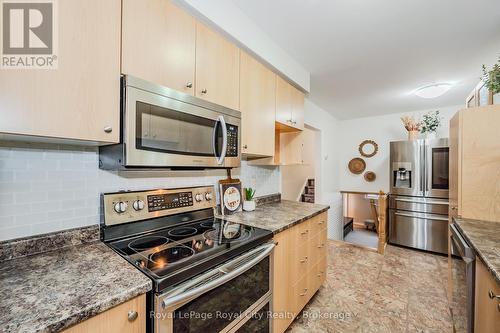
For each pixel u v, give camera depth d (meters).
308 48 2.05
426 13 1.57
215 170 1.86
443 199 3.26
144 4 1.07
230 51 1.55
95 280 0.77
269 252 1.32
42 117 0.78
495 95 1.85
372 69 2.45
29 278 0.78
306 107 3.50
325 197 4.09
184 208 1.52
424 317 1.87
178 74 1.21
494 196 1.62
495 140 1.62
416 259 3.06
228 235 1.31
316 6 1.53
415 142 3.47
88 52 0.89
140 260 0.94
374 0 1.46
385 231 3.56
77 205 1.12
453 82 2.76
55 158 1.05
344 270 2.71
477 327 1.14
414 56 2.18
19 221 0.96
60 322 0.57
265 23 1.71
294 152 2.47
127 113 0.98
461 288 1.42
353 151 4.86
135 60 1.04
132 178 1.33
